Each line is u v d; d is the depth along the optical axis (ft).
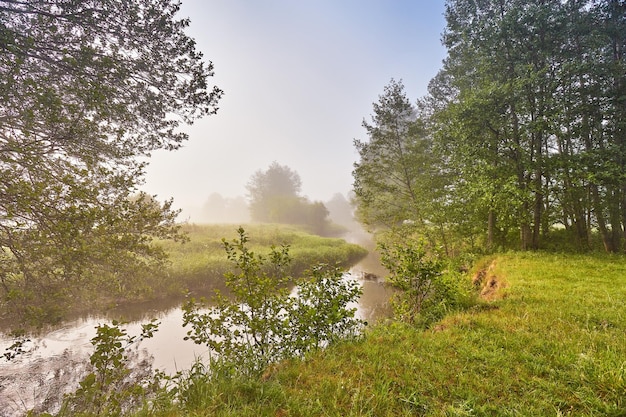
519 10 42.09
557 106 40.78
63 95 19.01
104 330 13.16
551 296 24.02
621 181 38.60
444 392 12.05
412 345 16.79
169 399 13.24
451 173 57.93
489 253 53.01
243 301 18.25
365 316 36.70
